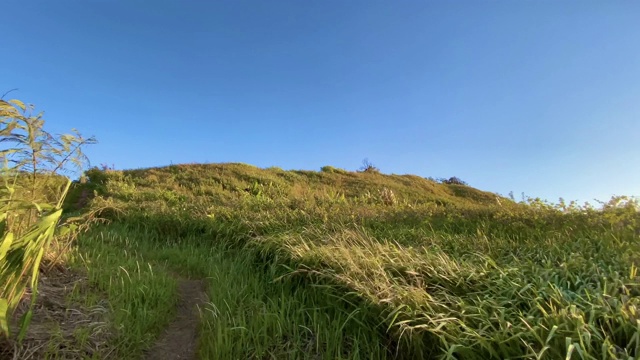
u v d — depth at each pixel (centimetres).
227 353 273
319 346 284
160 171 1565
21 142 312
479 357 232
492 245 460
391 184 1852
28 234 240
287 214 698
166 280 411
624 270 323
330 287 344
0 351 236
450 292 323
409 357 267
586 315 246
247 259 494
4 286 244
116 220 734
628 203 563
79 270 391
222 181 1448
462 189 2098
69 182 373
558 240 457
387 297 299
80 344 263
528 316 244
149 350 291
